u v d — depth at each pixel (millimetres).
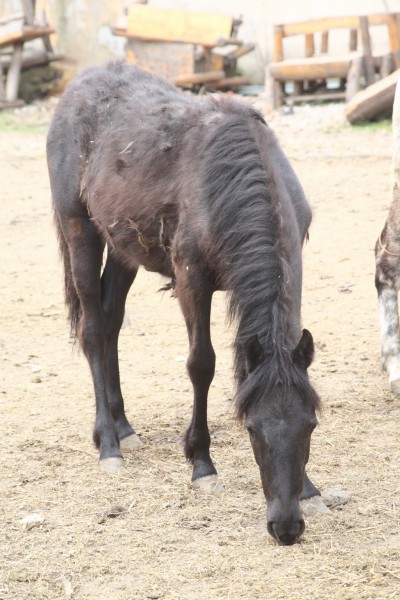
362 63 25969
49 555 6875
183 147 7820
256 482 8023
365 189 19031
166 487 7969
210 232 7211
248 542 6957
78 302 9336
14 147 25359
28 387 10750
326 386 10430
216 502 7656
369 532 7066
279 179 7352
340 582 6336
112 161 8430
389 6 29188
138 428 9406
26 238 17672
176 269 7691
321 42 28078
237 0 31062
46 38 31578
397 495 7730
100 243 9109
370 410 9711
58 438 9211
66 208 9047
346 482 8008
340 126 24375
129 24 28969
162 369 11250
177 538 7055
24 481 8203
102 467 8414
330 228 16812
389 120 24516
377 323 12492
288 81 27109
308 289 14055
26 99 32062
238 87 30656
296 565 6570
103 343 9000
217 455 8609
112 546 6980
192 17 28453
